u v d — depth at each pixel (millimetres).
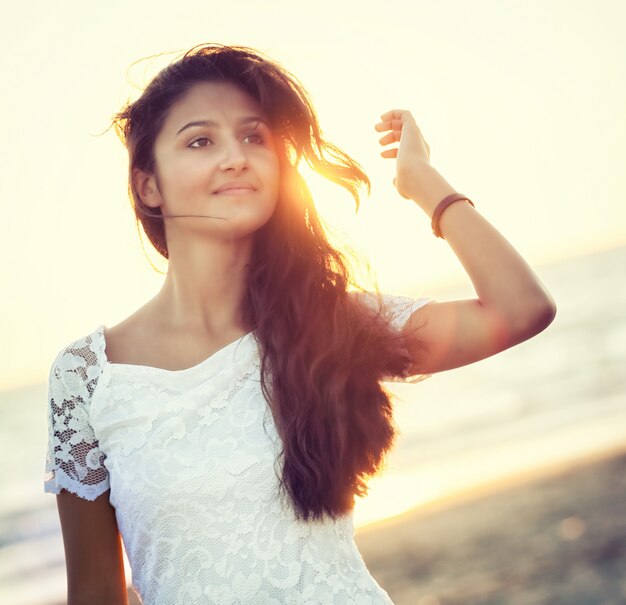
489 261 2180
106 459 2168
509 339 2176
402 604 9180
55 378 2213
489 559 10172
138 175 2375
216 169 2230
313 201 2424
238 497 2064
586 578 9008
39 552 16000
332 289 2334
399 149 2434
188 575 2029
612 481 12758
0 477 27797
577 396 22484
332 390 2184
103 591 2182
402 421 22219
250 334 2260
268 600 2029
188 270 2305
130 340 2270
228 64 2352
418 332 2291
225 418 2135
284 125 2377
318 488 2072
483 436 19125
